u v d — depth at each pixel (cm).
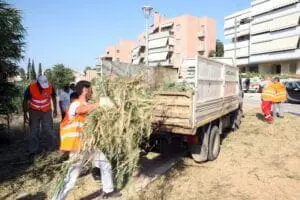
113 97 525
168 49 6794
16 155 826
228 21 7000
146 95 574
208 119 743
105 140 488
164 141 773
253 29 5972
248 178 675
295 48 5034
